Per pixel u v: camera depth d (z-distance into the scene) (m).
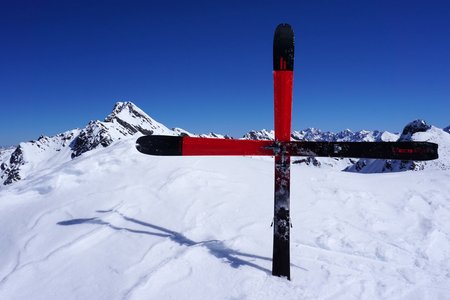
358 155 1.80
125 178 3.56
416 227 2.90
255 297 1.77
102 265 2.10
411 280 2.03
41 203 3.19
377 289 1.91
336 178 4.03
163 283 1.89
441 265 2.26
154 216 2.79
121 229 2.57
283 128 1.86
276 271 1.95
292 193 3.44
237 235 2.49
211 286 1.86
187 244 2.34
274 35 1.78
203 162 4.04
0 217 3.03
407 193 3.63
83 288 1.89
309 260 2.19
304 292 1.83
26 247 2.39
